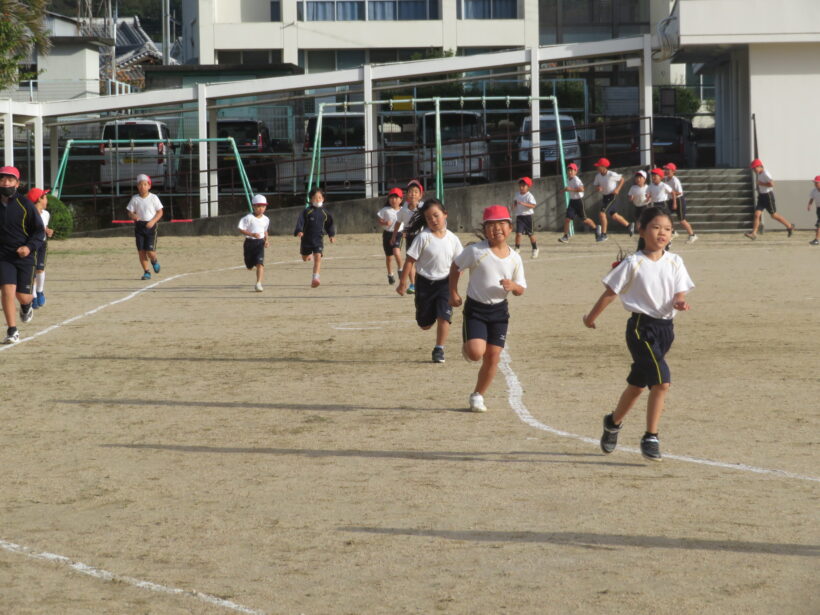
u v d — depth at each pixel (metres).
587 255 28.05
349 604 5.23
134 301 20.23
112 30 68.56
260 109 45.62
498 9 57.56
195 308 19.08
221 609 5.21
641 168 37.03
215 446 8.91
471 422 9.66
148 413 10.34
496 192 37.09
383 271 25.16
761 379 11.41
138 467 8.24
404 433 9.26
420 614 5.07
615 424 8.20
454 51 56.53
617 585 5.38
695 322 16.08
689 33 36.66
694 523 6.45
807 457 8.12
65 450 8.87
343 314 17.98
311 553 6.05
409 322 16.86
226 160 40.78
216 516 6.85
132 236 38.44
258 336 15.61
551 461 8.15
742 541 6.07
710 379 11.49
